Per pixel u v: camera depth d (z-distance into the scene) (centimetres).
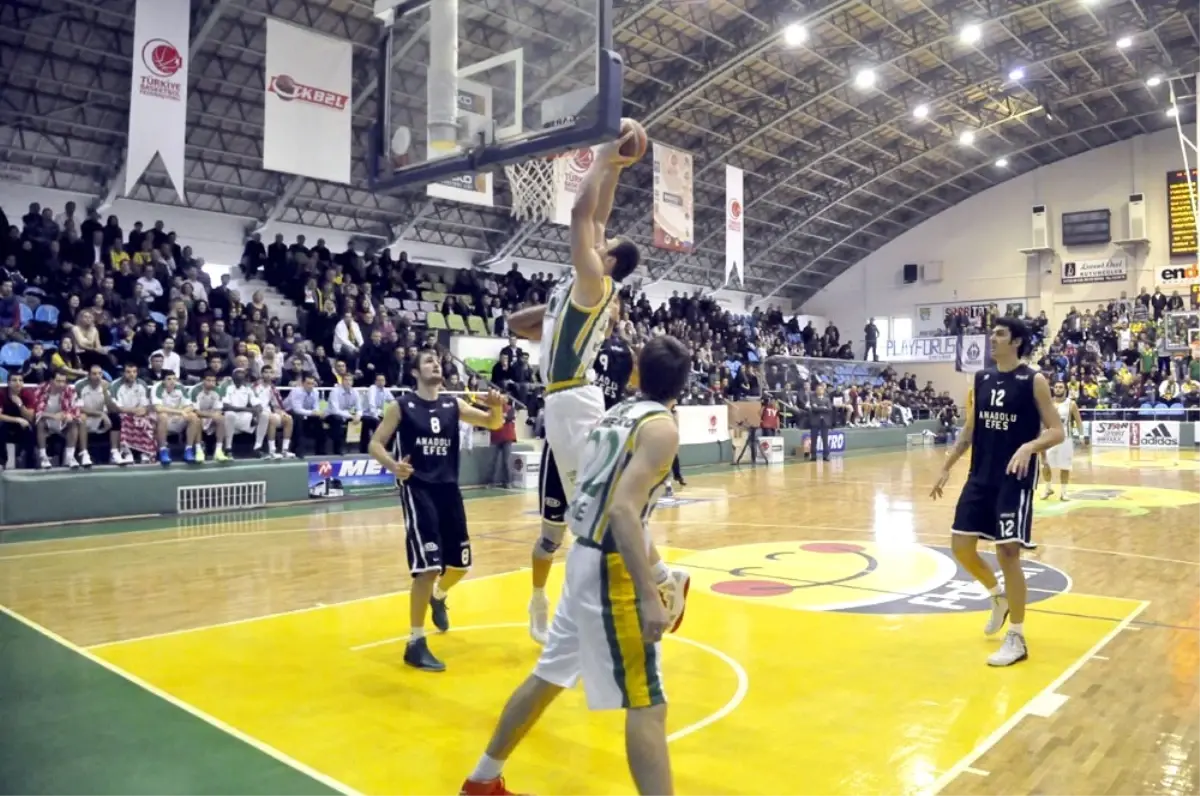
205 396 1192
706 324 2628
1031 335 479
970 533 481
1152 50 2392
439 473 476
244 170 1914
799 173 2789
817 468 1900
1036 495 1289
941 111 2664
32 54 1519
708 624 549
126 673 449
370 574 721
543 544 478
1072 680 430
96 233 1474
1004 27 2180
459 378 1619
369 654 484
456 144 463
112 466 1106
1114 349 2866
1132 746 346
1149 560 762
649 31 2008
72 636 523
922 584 672
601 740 359
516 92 432
